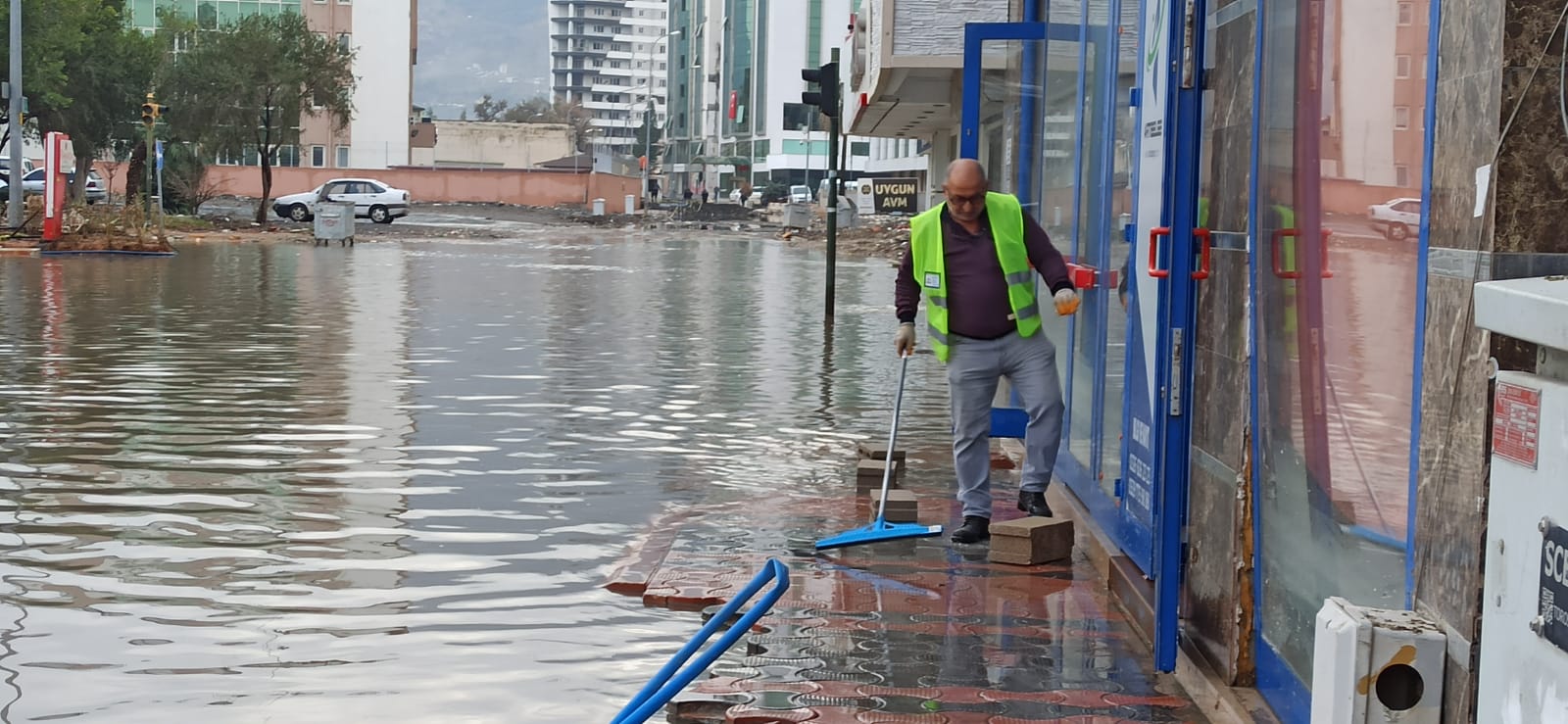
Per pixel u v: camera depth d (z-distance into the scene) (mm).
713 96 159625
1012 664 5438
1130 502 6324
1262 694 4793
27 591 6289
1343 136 4066
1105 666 5438
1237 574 4902
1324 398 4207
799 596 6348
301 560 6883
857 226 60312
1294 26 4438
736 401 12484
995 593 6457
